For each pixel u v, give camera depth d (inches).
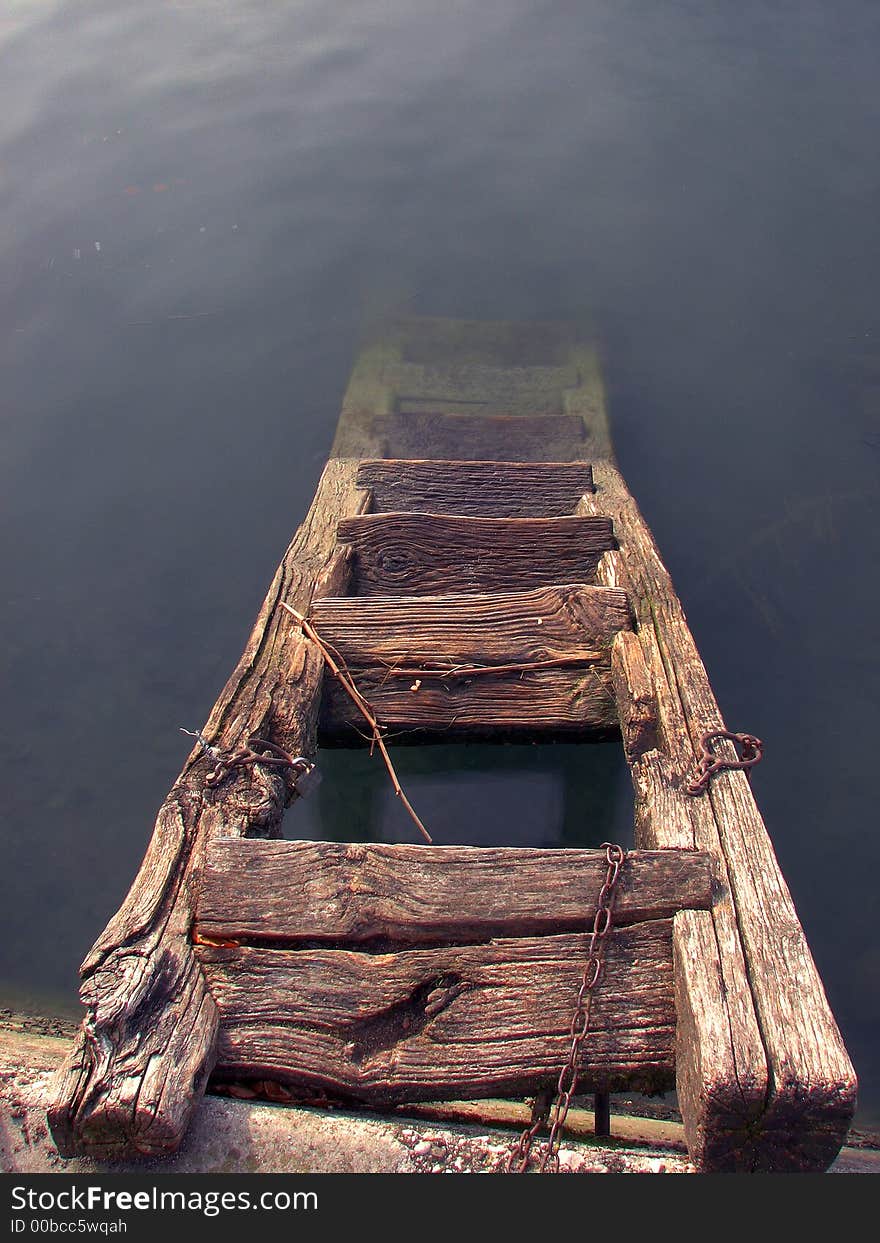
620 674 181.3
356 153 422.9
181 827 146.9
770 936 127.3
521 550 216.1
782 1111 110.2
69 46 482.6
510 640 195.2
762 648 239.0
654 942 130.2
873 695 227.1
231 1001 125.5
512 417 291.9
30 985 179.6
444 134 434.6
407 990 126.5
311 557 218.5
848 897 188.7
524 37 499.8
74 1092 110.7
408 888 134.0
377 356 328.8
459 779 204.5
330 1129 116.5
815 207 399.5
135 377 325.4
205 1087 118.9
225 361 332.5
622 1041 123.4
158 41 490.6
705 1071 111.2
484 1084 121.5
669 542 268.2
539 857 136.9
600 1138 130.5
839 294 358.9
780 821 201.8
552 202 401.4
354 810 201.8
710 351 335.9
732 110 449.7
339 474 256.7
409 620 196.9
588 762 203.3
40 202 389.1
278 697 176.4
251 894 133.6
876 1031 170.7
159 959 126.8
